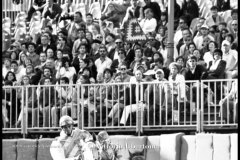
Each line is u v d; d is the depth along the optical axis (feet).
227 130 113.70
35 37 142.41
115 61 130.72
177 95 114.83
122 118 116.67
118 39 133.69
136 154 107.24
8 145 111.86
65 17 142.31
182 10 134.72
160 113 115.03
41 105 119.75
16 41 142.61
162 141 106.73
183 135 107.24
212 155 104.53
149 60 128.67
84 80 126.41
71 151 96.27
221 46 128.06
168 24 128.47
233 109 112.37
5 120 120.98
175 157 105.40
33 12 144.97
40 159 110.73
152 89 115.55
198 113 112.68
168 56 127.65
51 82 130.21
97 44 134.31
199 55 126.72
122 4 139.33
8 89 121.08
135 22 137.08
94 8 141.90
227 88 111.96
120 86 117.70
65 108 118.73
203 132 112.68
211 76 121.90
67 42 136.56
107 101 117.39
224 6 132.87
